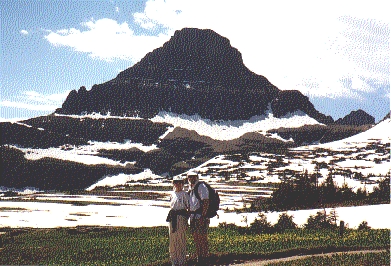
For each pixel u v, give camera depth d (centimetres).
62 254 4547
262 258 2745
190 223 2012
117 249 4325
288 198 16362
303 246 3053
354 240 3362
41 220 16750
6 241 8125
